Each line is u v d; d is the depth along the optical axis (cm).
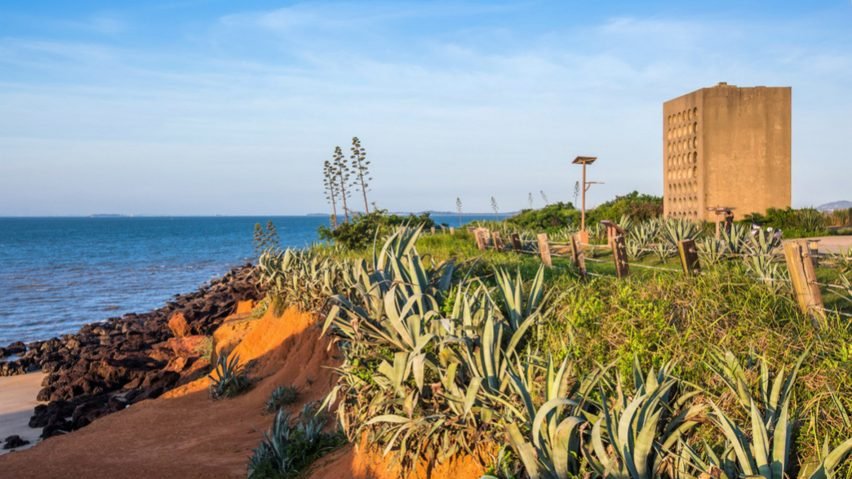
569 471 552
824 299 862
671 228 1878
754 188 2848
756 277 883
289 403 1416
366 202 3039
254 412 1484
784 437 466
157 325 3381
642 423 517
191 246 12581
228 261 8706
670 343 641
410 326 738
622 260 1116
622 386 597
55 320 4119
